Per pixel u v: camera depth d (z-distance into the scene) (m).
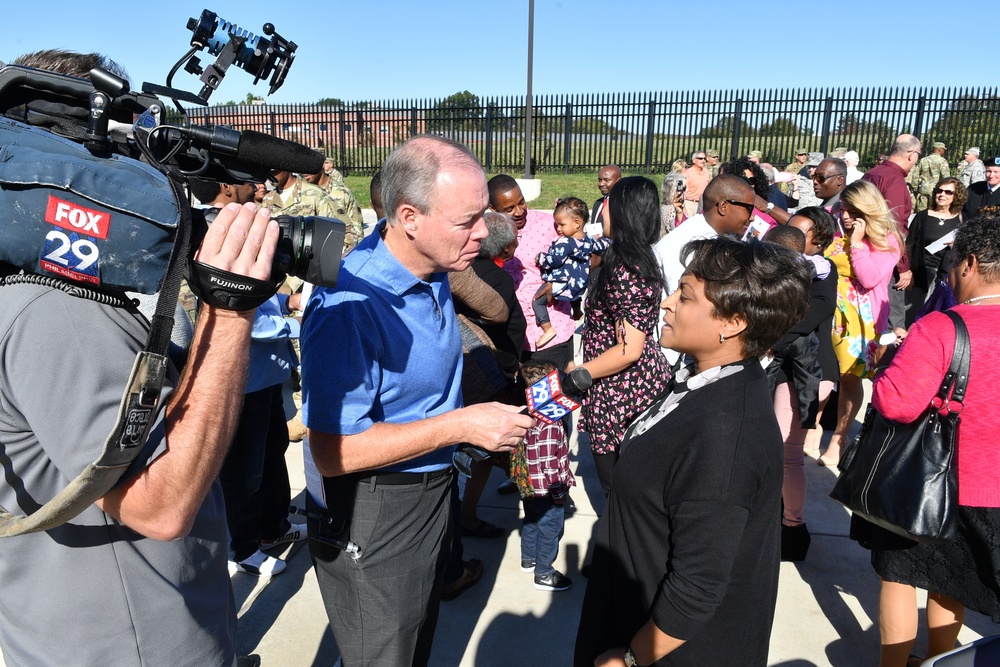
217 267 0.98
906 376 1.94
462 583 2.99
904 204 5.88
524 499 3.00
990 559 1.95
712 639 1.53
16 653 1.22
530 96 13.33
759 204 4.76
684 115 16.28
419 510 1.84
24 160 0.90
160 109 1.06
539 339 3.81
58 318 0.98
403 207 1.62
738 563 1.48
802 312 1.51
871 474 2.02
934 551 2.08
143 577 1.21
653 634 1.48
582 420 2.95
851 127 15.83
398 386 1.75
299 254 1.10
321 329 1.62
